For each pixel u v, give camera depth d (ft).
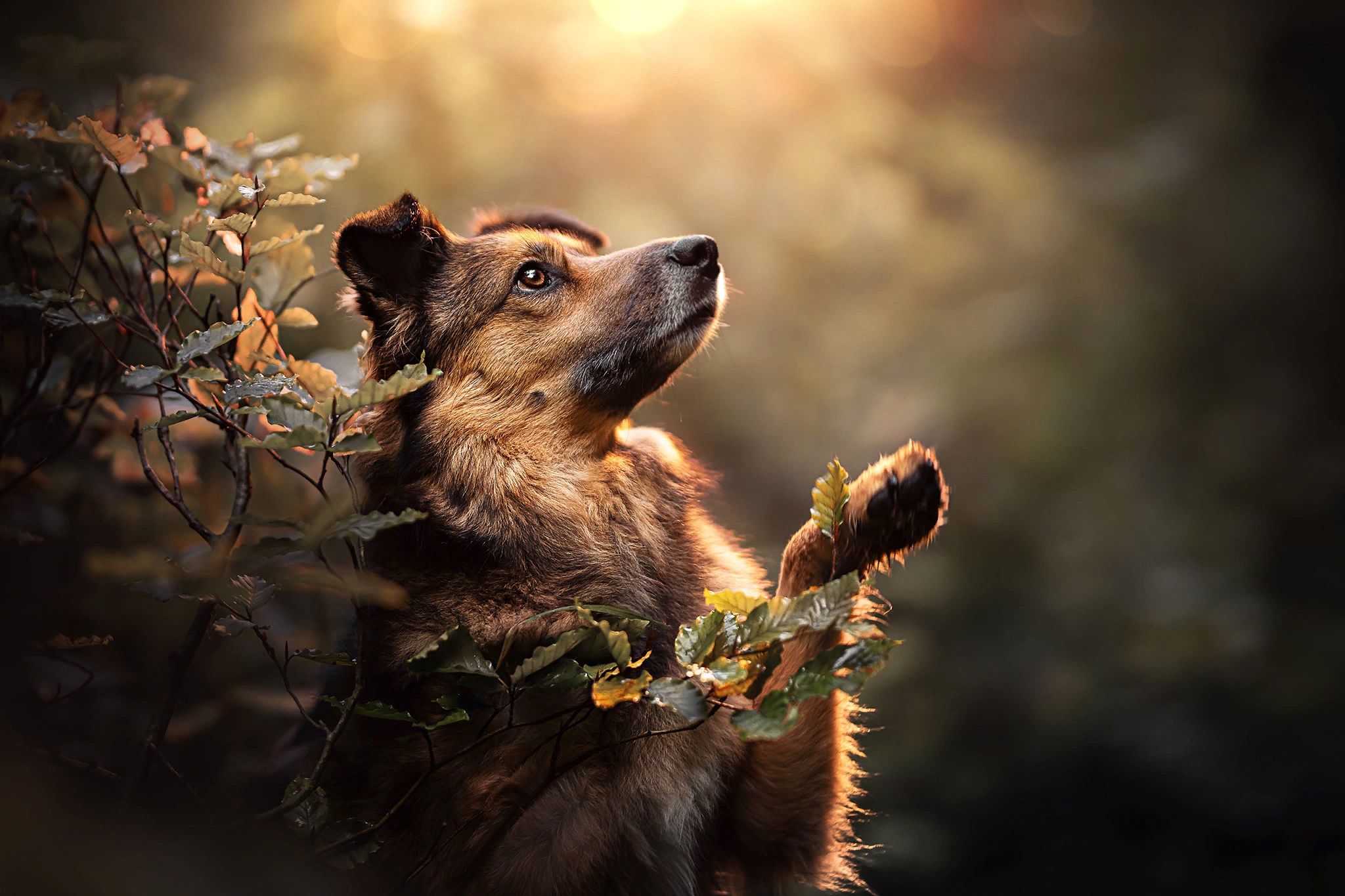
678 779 7.96
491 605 8.03
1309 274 17.03
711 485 8.52
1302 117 20.06
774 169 13.53
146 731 7.66
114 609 8.38
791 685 7.34
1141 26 19.43
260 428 8.54
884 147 14.48
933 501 7.96
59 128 7.87
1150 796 12.62
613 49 13.08
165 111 8.21
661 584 8.20
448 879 7.85
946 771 12.33
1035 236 15.29
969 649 13.47
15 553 8.27
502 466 8.16
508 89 12.55
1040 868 12.22
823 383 13.73
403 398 8.17
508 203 11.70
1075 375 14.84
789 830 8.07
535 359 8.22
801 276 13.94
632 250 8.36
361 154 11.00
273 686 8.63
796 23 14.07
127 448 8.38
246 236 7.80
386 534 8.06
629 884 7.93
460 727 7.89
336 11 11.89
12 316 8.27
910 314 14.60
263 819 7.56
